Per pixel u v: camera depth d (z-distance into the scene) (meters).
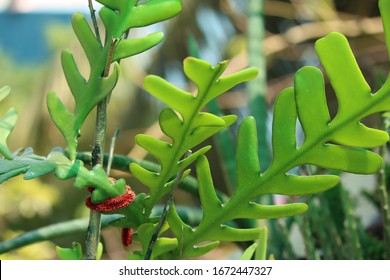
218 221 0.60
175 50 2.72
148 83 0.56
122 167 0.71
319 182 0.58
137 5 0.59
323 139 0.58
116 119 2.63
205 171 0.60
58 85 2.32
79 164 0.57
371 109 0.57
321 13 1.75
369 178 1.08
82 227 0.79
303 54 2.41
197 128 0.59
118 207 0.58
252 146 0.59
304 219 0.78
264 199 0.85
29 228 2.10
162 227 0.62
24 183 2.00
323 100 0.57
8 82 2.68
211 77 0.56
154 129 1.56
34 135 2.37
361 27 1.72
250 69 0.56
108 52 0.58
